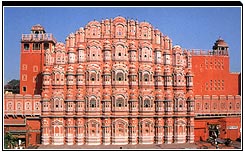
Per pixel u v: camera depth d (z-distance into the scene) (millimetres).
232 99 71500
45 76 64812
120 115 63562
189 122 66250
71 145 62469
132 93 64438
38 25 74938
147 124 64312
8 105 64312
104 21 67000
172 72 67125
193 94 68125
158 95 65062
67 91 64438
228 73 73750
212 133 69312
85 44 66375
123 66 64875
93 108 63375
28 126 64625
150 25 68188
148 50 66500
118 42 65625
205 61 72375
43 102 63750
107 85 64375
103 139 63156
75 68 65250
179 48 68375
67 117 63469
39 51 70875
